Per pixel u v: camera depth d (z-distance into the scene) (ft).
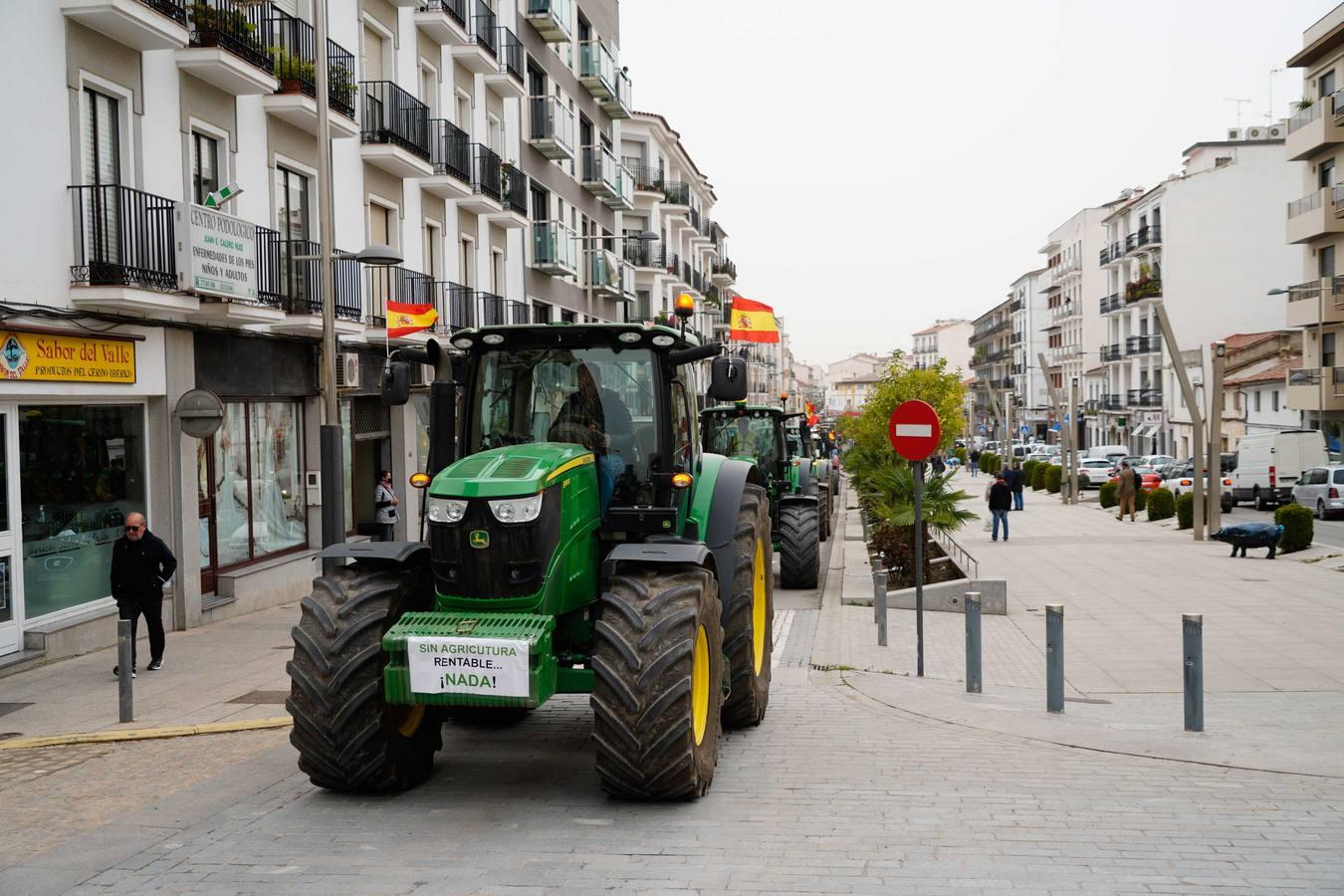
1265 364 182.70
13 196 37.45
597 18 133.39
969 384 457.27
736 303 166.61
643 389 24.09
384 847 18.65
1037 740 26.86
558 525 21.22
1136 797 21.47
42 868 17.89
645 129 162.91
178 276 43.70
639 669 20.08
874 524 77.61
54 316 38.96
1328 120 137.80
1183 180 216.74
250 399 54.24
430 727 22.90
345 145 65.46
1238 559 73.82
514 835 19.20
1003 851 18.19
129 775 24.62
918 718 29.63
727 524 26.50
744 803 21.08
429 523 21.40
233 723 29.55
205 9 47.11
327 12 63.26
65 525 41.37
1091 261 291.79
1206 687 35.50
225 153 51.16
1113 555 78.02
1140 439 244.22
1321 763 24.41
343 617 21.22
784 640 44.14
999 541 90.99
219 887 16.90
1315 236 144.25
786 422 79.05
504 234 97.25
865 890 16.46
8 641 37.86
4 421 38.06
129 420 44.93
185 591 46.34
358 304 63.77
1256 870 17.21
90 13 39.93
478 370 24.72
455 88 85.97
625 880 16.94
